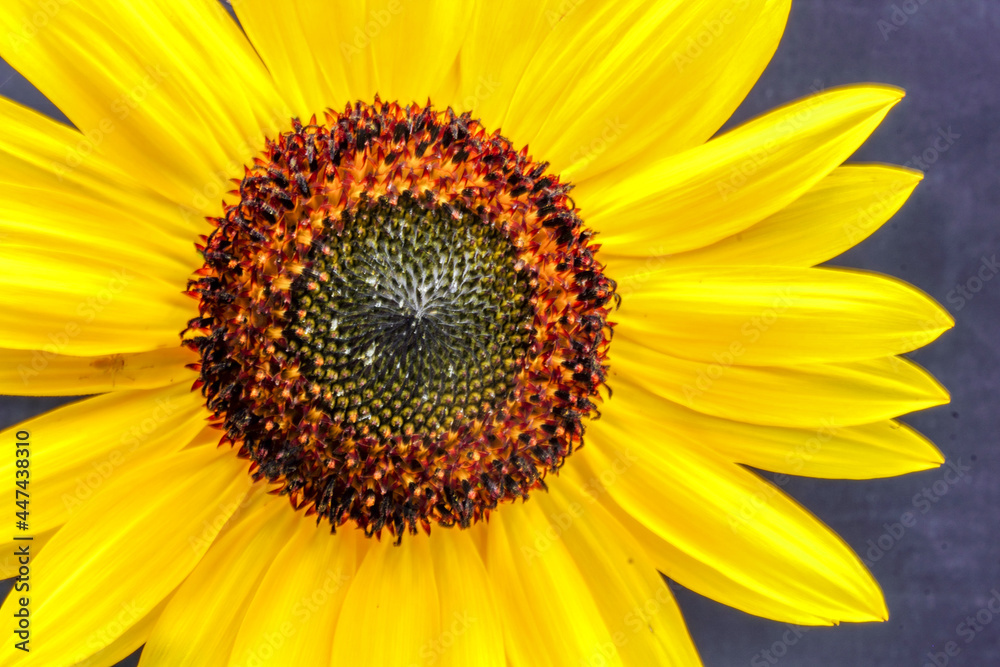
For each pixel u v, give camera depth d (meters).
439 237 0.32
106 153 0.30
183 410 0.31
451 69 0.32
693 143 0.32
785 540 0.32
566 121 0.32
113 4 0.30
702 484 0.32
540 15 0.31
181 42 0.30
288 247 0.31
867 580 0.31
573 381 0.32
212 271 0.31
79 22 0.30
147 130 0.30
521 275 0.32
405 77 0.31
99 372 0.31
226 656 0.31
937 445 0.37
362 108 0.31
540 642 0.32
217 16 0.30
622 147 0.32
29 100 0.35
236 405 0.31
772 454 0.32
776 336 0.32
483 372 0.32
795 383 0.32
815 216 0.32
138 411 0.31
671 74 0.31
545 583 0.32
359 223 0.31
